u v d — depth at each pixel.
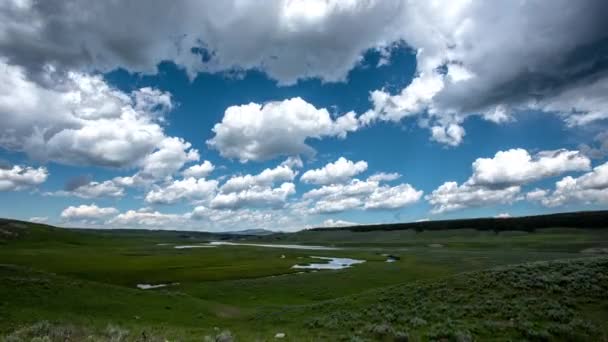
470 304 23.19
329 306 29.20
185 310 32.62
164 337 18.28
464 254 101.75
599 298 21.56
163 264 82.88
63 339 16.84
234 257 107.06
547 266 27.92
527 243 145.62
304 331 22.58
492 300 23.08
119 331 18.42
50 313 25.69
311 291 48.19
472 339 17.73
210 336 19.14
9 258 82.00
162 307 32.38
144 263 84.44
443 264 74.94
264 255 117.69
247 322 28.56
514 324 19.17
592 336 17.52
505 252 106.88
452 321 20.64
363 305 27.62
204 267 77.44
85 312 27.73
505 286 25.14
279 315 29.42
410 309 24.28
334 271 64.94
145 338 17.66
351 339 18.48
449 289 26.69
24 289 29.56
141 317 28.58
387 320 22.72
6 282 30.22
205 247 184.62
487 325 19.28
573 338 17.45
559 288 23.16
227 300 44.25
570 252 106.06
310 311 28.97
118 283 58.91
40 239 166.00
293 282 54.16
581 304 21.12
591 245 124.81
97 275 63.94
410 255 108.50
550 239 160.00
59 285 32.41
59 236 182.12
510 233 199.88
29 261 78.81
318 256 114.25
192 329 23.66
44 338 15.56
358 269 67.75
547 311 20.41
